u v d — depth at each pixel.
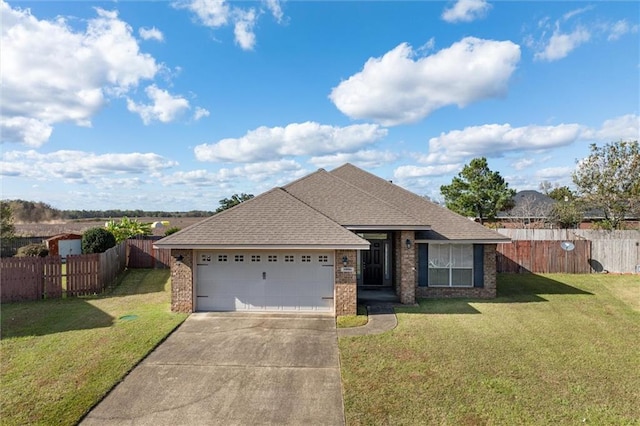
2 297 14.74
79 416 6.27
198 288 13.04
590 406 6.63
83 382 7.46
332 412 6.50
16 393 7.00
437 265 15.61
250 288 12.98
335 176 17.97
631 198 26.31
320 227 13.00
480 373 7.97
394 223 14.12
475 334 10.52
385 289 16.45
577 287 17.22
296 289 12.91
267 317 12.27
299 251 12.93
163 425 6.08
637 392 7.16
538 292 16.25
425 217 16.48
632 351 9.31
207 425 6.10
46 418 6.19
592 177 27.98
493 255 15.45
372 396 6.98
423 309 13.33
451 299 15.02
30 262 15.01
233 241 12.45
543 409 6.52
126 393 7.13
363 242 12.33
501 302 14.48
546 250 21.03
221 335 10.49
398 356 8.91
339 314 12.55
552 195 43.75
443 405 6.65
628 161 26.66
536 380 7.65
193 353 9.16
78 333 10.44
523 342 9.89
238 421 6.23
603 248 20.92
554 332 10.75
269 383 7.60
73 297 15.48
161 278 19.72
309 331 10.83
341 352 9.20
